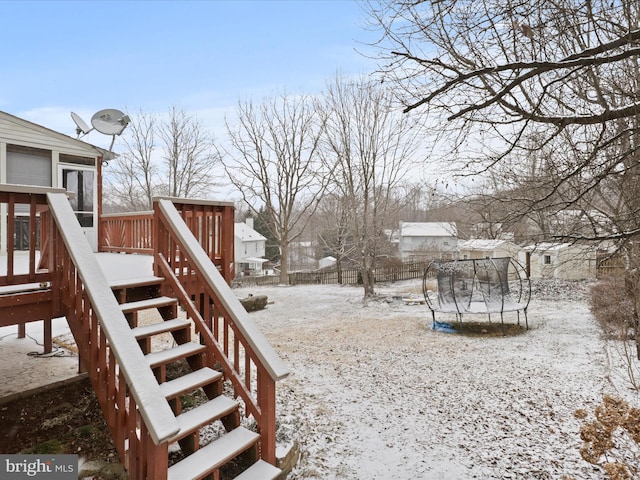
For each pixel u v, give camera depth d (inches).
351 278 843.4
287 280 859.4
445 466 134.3
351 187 628.1
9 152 266.5
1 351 182.5
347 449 145.5
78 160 302.5
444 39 140.9
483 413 178.5
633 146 136.7
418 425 166.6
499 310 353.7
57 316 116.2
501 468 133.0
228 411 113.5
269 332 369.7
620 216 158.9
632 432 107.3
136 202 992.9
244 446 107.7
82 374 152.7
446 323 379.6
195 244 137.8
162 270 141.9
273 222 888.9
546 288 546.6
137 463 92.4
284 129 842.2
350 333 359.6
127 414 98.0
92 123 319.0
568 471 130.5
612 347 269.4
